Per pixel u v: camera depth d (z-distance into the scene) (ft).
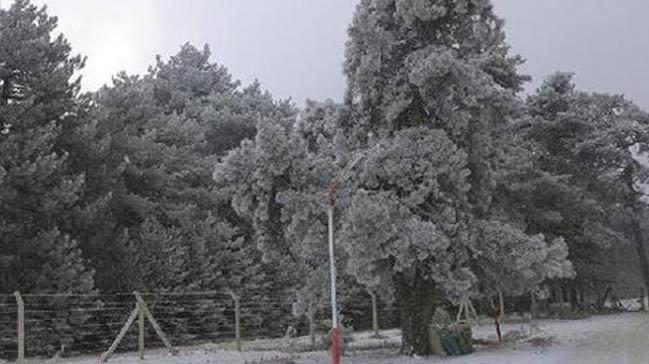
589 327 111.65
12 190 88.74
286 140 73.72
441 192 73.46
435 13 74.90
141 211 111.34
